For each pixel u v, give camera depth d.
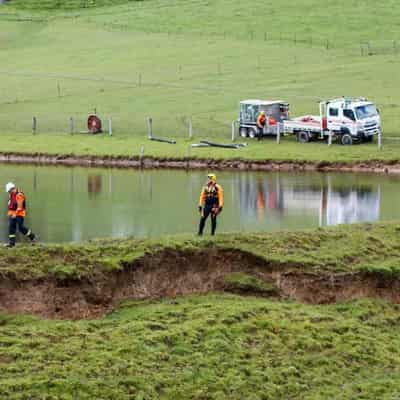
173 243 107.88
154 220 139.38
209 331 96.12
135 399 84.81
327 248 114.00
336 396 89.19
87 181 177.25
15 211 106.69
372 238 118.50
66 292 100.88
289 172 184.38
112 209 149.00
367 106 198.62
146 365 89.75
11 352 88.69
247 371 91.19
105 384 85.81
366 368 95.38
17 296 99.31
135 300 103.31
